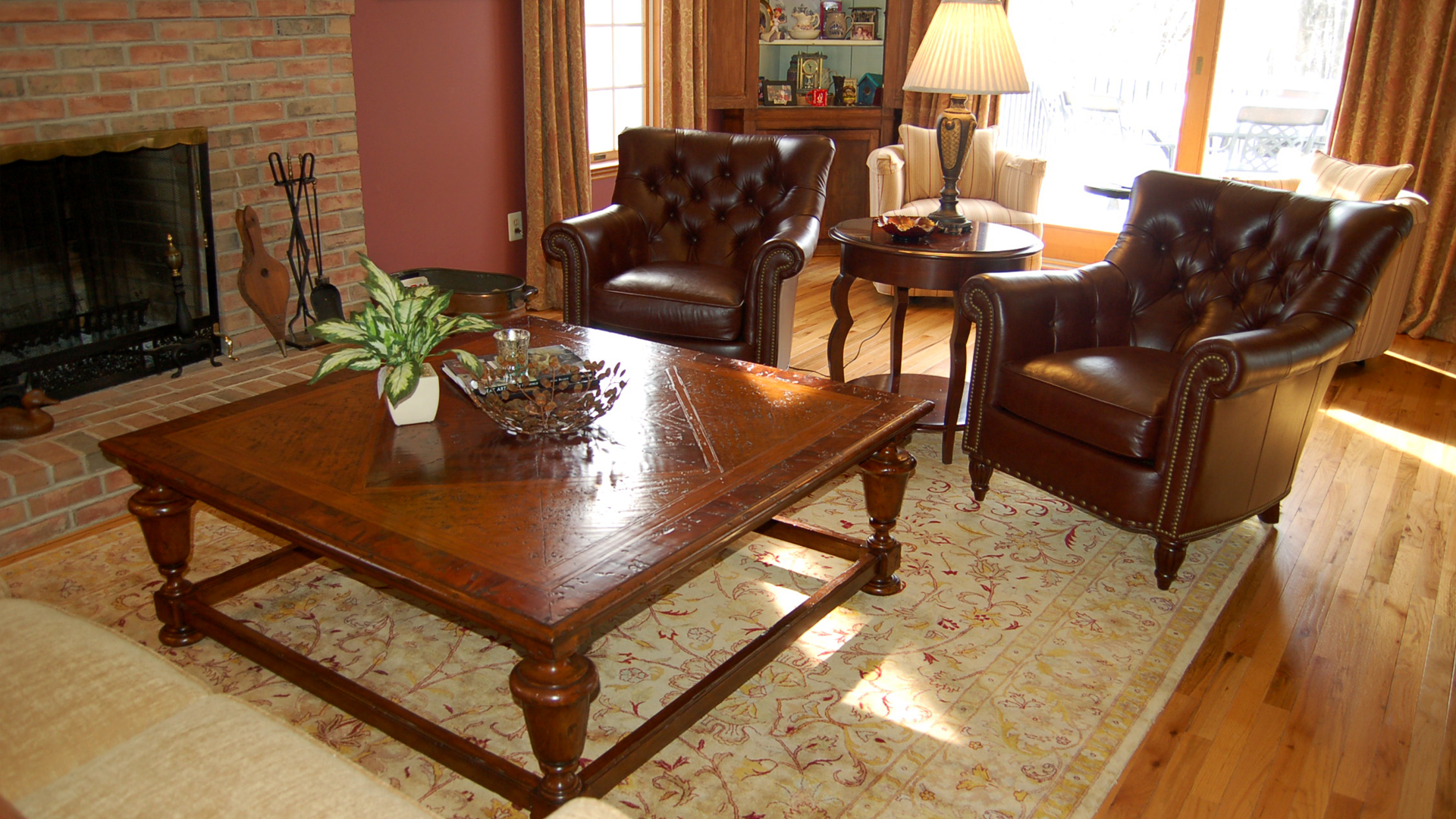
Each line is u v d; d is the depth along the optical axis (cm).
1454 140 453
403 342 211
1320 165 451
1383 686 217
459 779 183
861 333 462
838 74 640
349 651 220
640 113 553
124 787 113
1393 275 405
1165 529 248
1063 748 194
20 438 272
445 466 198
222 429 214
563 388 215
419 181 425
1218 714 206
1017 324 283
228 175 341
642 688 210
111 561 252
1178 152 563
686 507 182
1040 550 272
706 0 550
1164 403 248
